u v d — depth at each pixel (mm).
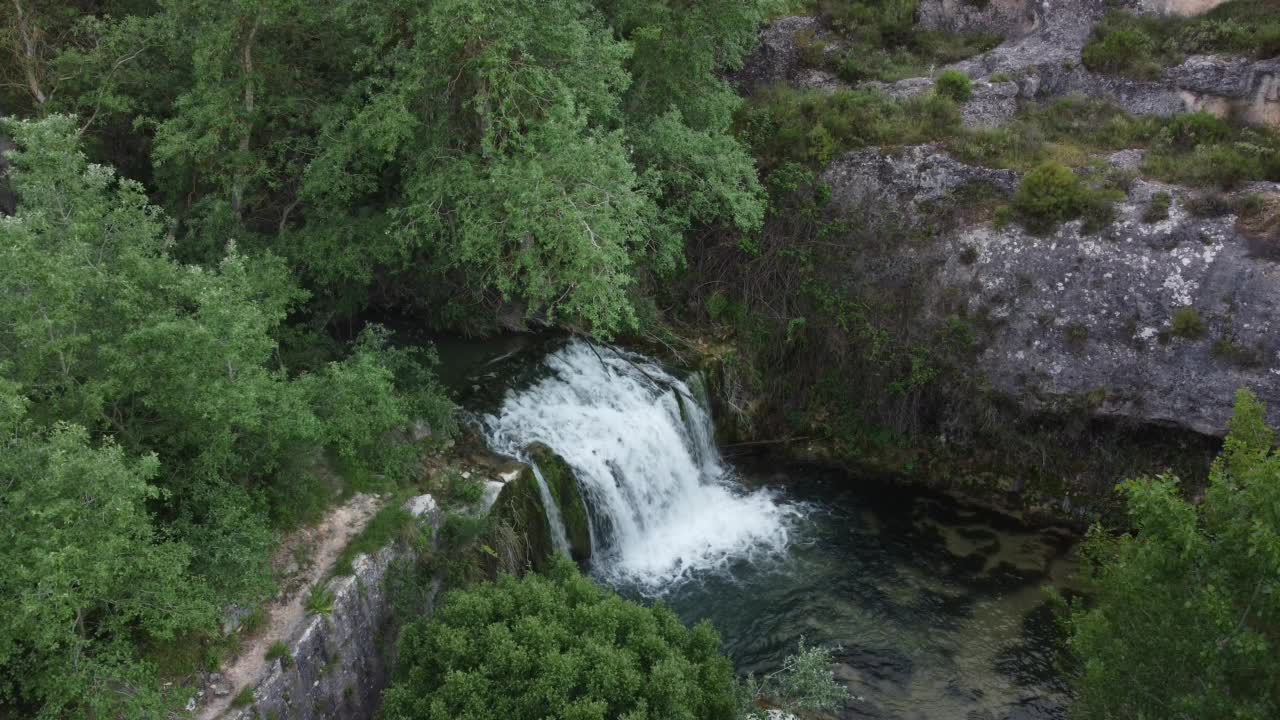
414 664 12469
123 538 10203
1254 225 20625
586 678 11195
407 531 15398
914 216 24047
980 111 26797
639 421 21141
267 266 17719
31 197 12328
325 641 13430
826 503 22625
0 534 9633
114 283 12242
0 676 10742
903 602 19281
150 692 10984
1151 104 26328
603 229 16719
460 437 19125
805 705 15062
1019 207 22875
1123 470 22000
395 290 23547
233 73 18391
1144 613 11891
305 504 15172
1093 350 21750
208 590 12102
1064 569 20469
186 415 12414
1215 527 11219
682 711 11094
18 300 11047
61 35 19219
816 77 30062
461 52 17297
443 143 18859
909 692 16969
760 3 21938
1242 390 12648
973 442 23312
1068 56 27641
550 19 17875
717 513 22094
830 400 24750
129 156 21547
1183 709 10820
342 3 17594
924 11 31312
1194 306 20781
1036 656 17891
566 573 13766
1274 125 24766
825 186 24766
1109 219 21906
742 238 25062
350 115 18938
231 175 19062
